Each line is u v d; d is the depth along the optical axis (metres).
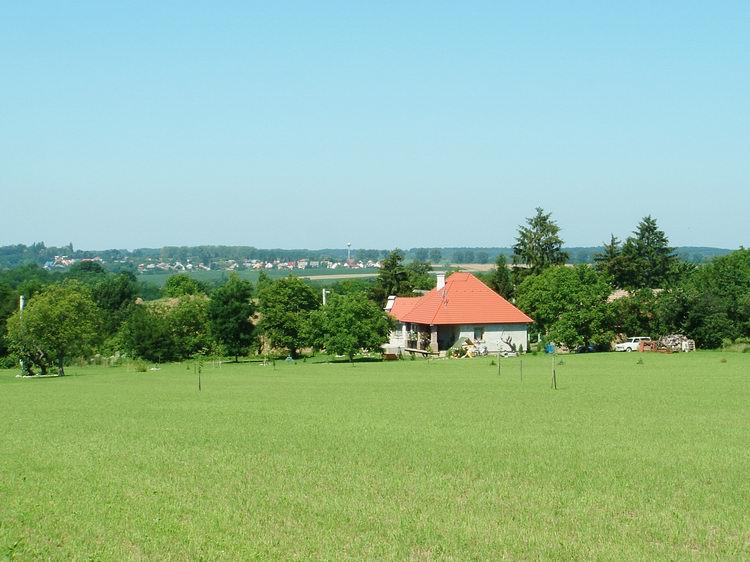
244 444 30.03
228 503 20.08
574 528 17.33
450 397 47.91
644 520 17.92
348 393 52.31
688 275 153.38
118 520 18.53
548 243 147.38
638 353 96.06
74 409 45.78
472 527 17.39
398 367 82.75
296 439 31.02
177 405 46.78
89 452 28.84
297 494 20.98
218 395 53.59
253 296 136.50
